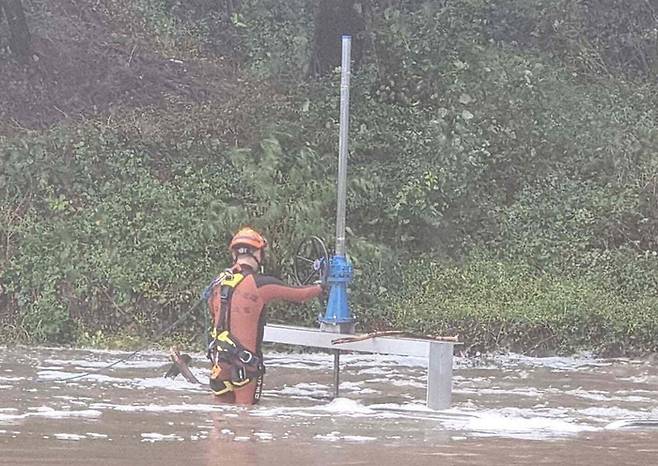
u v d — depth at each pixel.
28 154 30.28
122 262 28.19
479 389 20.52
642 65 42.12
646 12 42.62
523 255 31.88
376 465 12.22
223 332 17.81
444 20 37.56
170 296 27.80
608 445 14.15
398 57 35.00
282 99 34.09
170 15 40.97
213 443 13.35
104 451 12.70
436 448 13.44
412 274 30.19
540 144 34.88
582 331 27.80
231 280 18.05
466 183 32.22
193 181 30.34
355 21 35.69
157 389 18.94
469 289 29.92
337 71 34.53
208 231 28.38
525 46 40.44
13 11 34.41
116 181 30.39
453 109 33.75
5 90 33.72
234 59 39.06
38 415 15.40
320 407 17.39
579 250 32.00
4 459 12.16
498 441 14.14
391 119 33.56
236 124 32.47
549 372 23.64
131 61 36.53
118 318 27.67
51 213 29.52
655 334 27.83
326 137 32.12
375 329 28.19
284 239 27.95
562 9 40.94
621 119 37.12
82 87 34.75
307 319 28.02
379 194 30.97
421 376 21.95
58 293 27.78
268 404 17.72
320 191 29.48
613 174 34.59
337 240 20.34
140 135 31.59
